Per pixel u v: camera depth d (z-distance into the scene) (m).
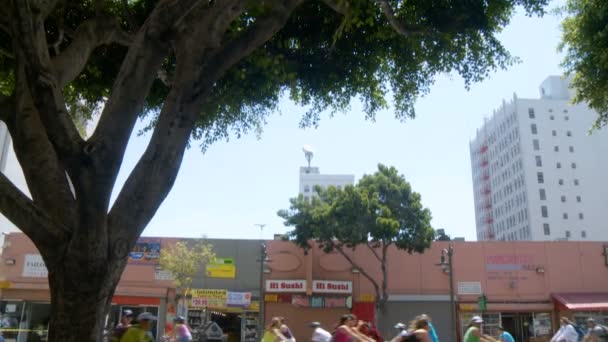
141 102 5.50
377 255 27.11
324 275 28.72
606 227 91.94
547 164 94.31
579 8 14.23
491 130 109.69
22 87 5.35
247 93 10.77
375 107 11.59
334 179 142.38
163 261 26.78
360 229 26.08
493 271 28.66
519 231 95.69
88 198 4.86
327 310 28.17
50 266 4.93
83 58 7.04
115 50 10.47
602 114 15.40
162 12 5.61
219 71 5.97
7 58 9.55
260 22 6.21
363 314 27.86
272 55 10.23
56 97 4.98
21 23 4.94
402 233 26.77
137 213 5.22
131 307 27.45
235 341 27.75
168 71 10.45
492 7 9.78
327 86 10.89
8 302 26.97
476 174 117.62
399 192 27.27
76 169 4.87
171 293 27.66
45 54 5.03
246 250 28.91
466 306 28.03
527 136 95.69
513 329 28.39
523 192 94.31
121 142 5.18
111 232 5.07
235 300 27.92
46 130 4.86
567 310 27.56
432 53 10.52
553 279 28.48
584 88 14.75
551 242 29.00
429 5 9.84
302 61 10.67
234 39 6.10
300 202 28.20
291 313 28.11
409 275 28.67
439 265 27.64
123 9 9.70
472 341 10.88
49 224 4.89
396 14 10.00
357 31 10.23
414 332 7.63
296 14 10.10
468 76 10.96
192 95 5.72
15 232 28.02
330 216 26.58
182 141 5.60
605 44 13.55
